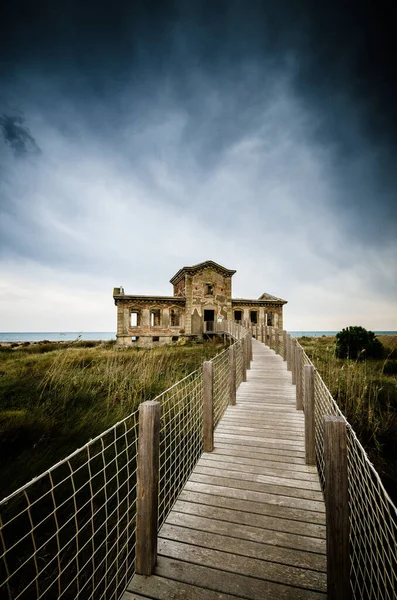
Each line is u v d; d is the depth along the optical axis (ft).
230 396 21.79
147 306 93.71
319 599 7.02
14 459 13.12
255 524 9.50
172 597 7.09
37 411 17.93
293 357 28.14
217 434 16.63
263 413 19.95
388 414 18.94
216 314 99.45
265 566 7.91
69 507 11.19
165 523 9.59
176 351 50.75
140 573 7.68
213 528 9.34
